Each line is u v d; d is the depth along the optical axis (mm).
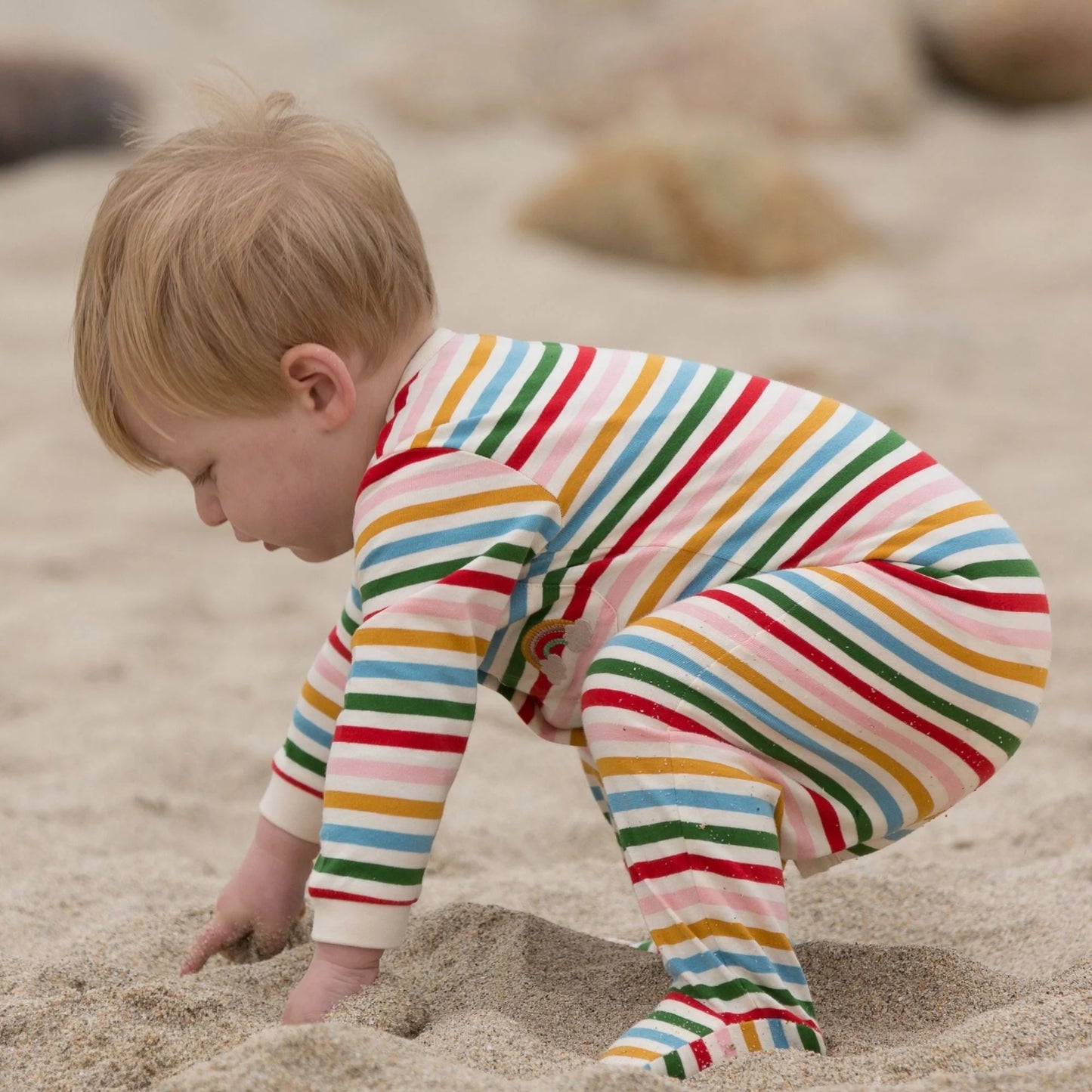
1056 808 4824
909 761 3164
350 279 3219
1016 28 21734
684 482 3213
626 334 12141
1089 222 16031
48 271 13891
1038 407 10398
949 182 18656
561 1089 2559
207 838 4930
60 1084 2828
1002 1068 2744
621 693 3062
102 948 3730
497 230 15828
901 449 3336
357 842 3068
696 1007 2953
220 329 3166
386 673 3076
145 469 3484
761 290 14609
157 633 6953
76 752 5543
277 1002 3281
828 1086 2654
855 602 3098
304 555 3488
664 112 21031
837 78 21016
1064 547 7688
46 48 18547
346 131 3486
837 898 4043
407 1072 2604
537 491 3152
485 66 22594
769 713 3078
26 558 7996
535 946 3508
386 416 3297
